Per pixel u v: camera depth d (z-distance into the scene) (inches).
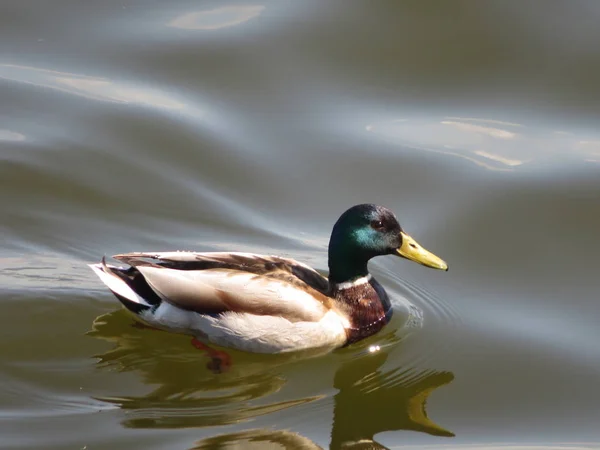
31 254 573.3
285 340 487.8
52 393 465.1
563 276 581.9
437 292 569.3
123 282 500.4
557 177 654.5
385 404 474.6
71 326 514.6
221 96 711.7
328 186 647.1
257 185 646.5
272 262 503.5
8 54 739.4
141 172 648.4
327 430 448.1
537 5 786.2
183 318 492.1
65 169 641.6
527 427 462.0
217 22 778.8
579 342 525.0
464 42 761.6
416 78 737.6
